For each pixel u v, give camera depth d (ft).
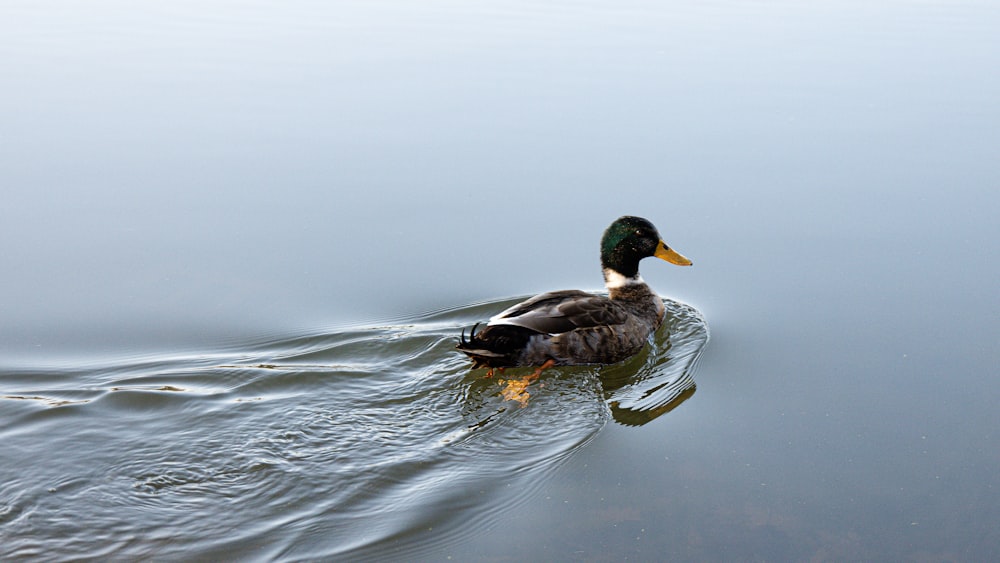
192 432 27.55
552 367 31.89
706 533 23.50
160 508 23.98
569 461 26.50
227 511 23.97
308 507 24.17
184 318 35.37
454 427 28.22
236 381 30.68
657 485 25.55
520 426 28.40
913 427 28.27
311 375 30.99
